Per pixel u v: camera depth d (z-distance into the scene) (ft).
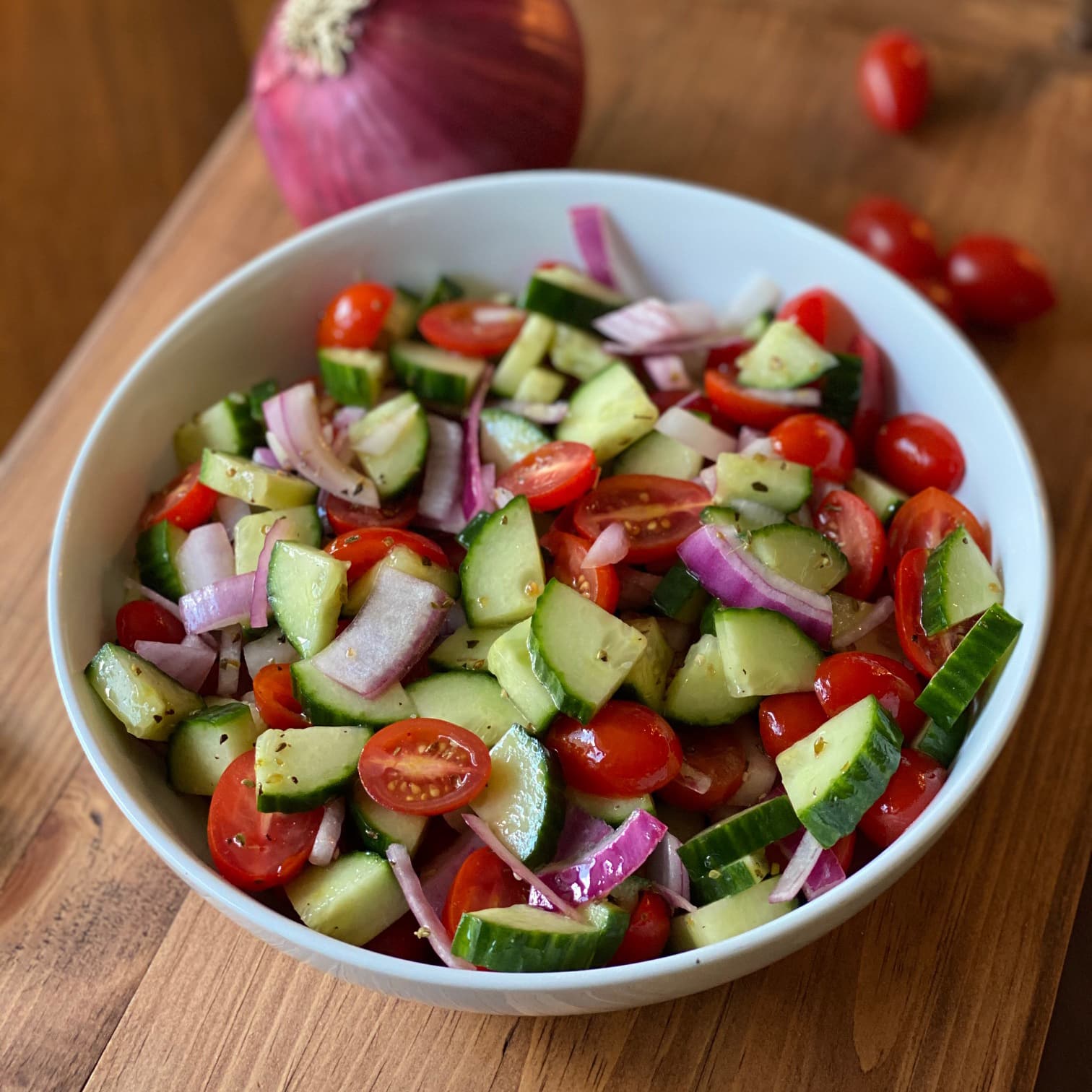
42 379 2.25
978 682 1.35
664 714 1.40
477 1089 1.35
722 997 1.38
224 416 1.54
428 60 1.63
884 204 1.74
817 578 1.41
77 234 2.26
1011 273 1.66
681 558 1.43
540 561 1.42
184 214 1.81
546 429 1.57
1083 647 1.53
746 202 1.58
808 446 1.49
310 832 1.35
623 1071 1.35
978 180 1.81
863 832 1.39
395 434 1.51
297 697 1.38
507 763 1.35
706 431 1.51
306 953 1.28
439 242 1.63
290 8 1.65
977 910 1.41
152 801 1.36
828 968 1.39
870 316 1.57
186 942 1.41
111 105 2.24
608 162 1.83
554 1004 1.27
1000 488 1.46
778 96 1.87
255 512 1.51
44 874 1.44
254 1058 1.36
